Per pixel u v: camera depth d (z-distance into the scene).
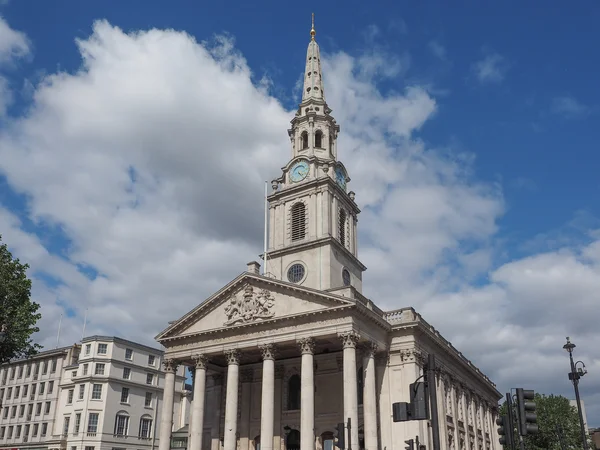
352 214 74.62
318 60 82.06
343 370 54.88
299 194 70.62
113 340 95.19
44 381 99.31
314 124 76.00
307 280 65.31
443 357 67.50
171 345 61.31
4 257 50.88
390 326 58.16
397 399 56.38
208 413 66.50
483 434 80.38
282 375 62.81
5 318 48.28
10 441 99.06
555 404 101.44
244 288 58.50
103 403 91.19
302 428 50.19
